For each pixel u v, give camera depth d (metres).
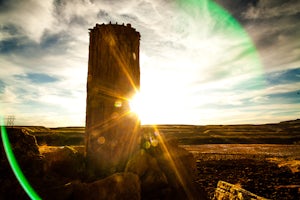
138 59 6.17
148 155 5.51
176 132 77.69
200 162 23.64
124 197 4.37
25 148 4.87
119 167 5.46
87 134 5.69
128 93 5.82
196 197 5.46
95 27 6.03
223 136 65.50
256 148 42.00
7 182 4.16
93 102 5.69
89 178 5.16
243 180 15.04
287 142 55.62
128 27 6.07
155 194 4.99
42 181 4.46
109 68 5.75
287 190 12.34
